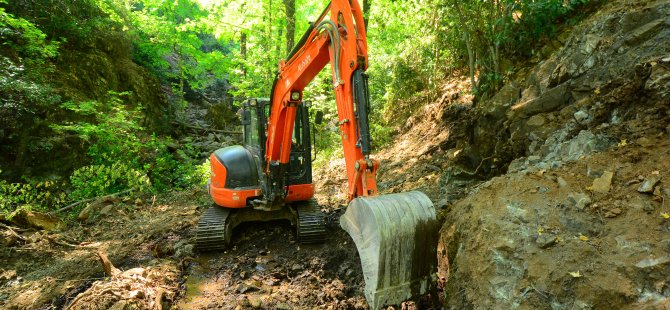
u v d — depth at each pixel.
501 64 6.07
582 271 2.20
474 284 2.58
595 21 4.34
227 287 4.21
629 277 2.06
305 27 13.18
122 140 9.43
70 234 6.15
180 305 3.87
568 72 4.21
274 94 4.83
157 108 14.34
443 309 2.79
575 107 3.91
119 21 13.62
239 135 16.02
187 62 17.86
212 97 21.41
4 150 8.04
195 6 17.33
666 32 3.49
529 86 4.79
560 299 2.18
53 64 10.33
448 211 4.02
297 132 5.51
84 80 11.05
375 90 11.45
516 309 2.28
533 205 2.76
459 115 7.54
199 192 8.68
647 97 3.16
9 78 7.75
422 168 6.73
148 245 5.52
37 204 7.29
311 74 4.10
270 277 4.38
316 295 3.87
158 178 9.74
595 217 2.49
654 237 2.19
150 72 15.58
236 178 5.36
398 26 9.53
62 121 9.22
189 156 12.43
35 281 4.45
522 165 3.79
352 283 4.10
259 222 6.05
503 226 2.68
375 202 2.72
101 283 3.82
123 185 8.58
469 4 6.08
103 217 7.01
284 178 5.14
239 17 11.84
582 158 3.11
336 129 11.66
